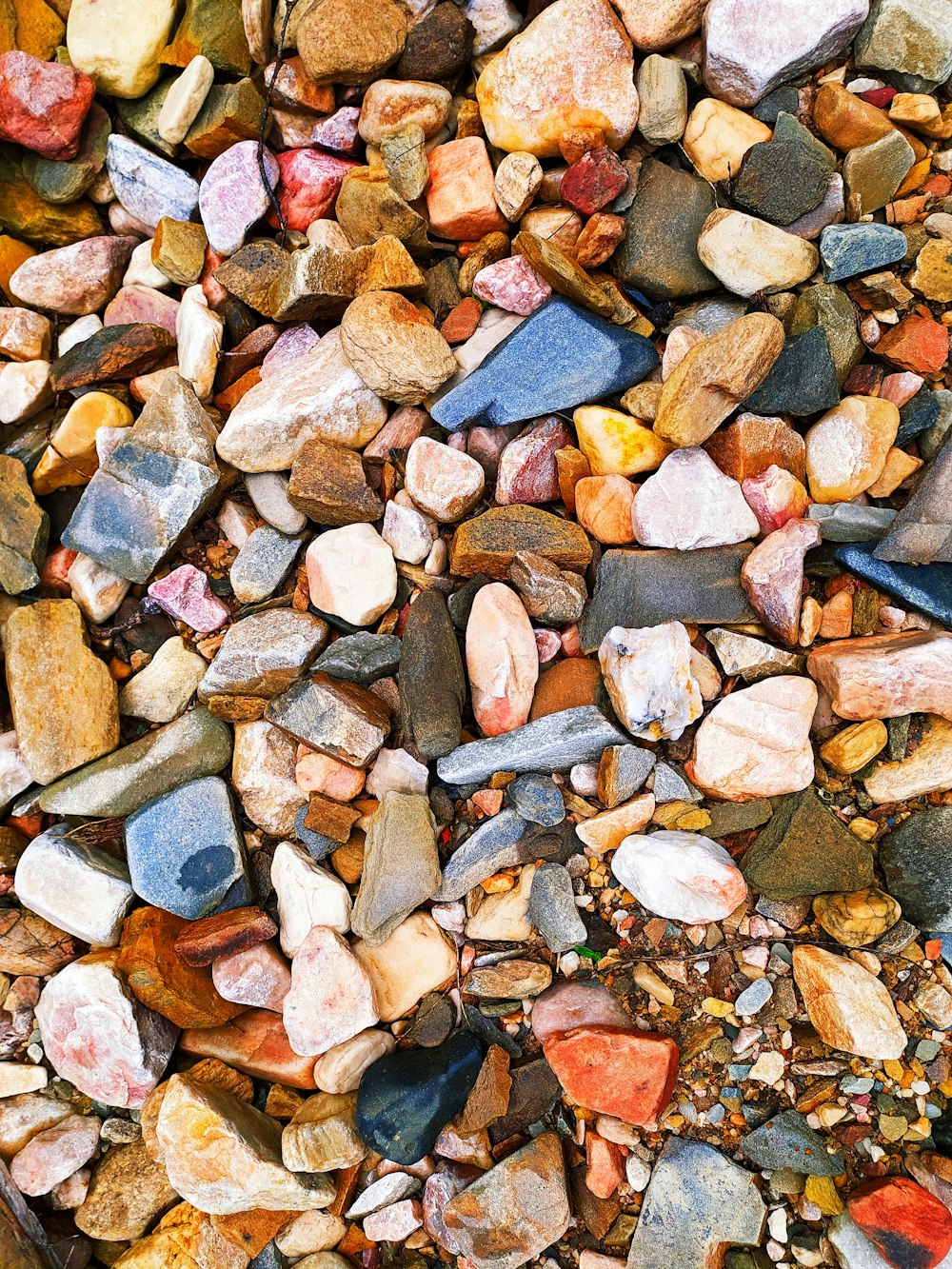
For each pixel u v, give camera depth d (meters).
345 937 0.47
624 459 0.48
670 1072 0.44
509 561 0.47
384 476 0.50
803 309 0.48
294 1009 0.46
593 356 0.48
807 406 0.47
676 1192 0.45
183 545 0.51
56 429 0.52
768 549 0.46
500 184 0.49
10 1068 0.49
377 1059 0.47
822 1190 0.44
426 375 0.48
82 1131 0.49
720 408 0.46
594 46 0.48
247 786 0.49
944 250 0.47
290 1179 0.46
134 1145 0.49
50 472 0.51
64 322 0.55
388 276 0.49
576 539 0.48
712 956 0.46
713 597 0.47
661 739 0.46
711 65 0.48
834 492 0.47
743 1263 0.45
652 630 0.46
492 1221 0.45
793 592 0.45
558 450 0.49
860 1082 0.45
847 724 0.46
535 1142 0.46
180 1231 0.47
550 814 0.46
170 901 0.48
